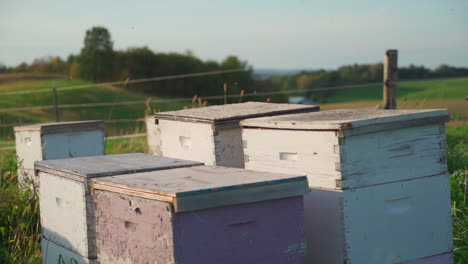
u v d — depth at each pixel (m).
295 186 3.19
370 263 3.61
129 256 3.30
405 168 3.75
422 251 3.84
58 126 7.05
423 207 3.84
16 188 6.74
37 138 7.03
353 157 3.53
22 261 5.25
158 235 3.02
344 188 3.50
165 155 5.54
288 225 3.21
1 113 25.41
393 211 3.71
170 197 2.89
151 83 35.31
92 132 7.34
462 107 11.85
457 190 6.32
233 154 4.91
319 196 3.62
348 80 57.69
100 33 36.34
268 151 3.96
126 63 36.38
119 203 3.36
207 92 34.47
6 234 5.93
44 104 29.84
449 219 3.95
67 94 31.61
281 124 3.82
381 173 3.64
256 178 3.20
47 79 36.75
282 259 3.19
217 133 4.81
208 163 4.92
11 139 14.78
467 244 4.91
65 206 4.16
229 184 3.04
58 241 4.34
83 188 3.85
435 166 3.89
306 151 3.69
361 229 3.57
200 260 2.96
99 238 3.62
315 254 3.71
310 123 3.62
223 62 38.34
